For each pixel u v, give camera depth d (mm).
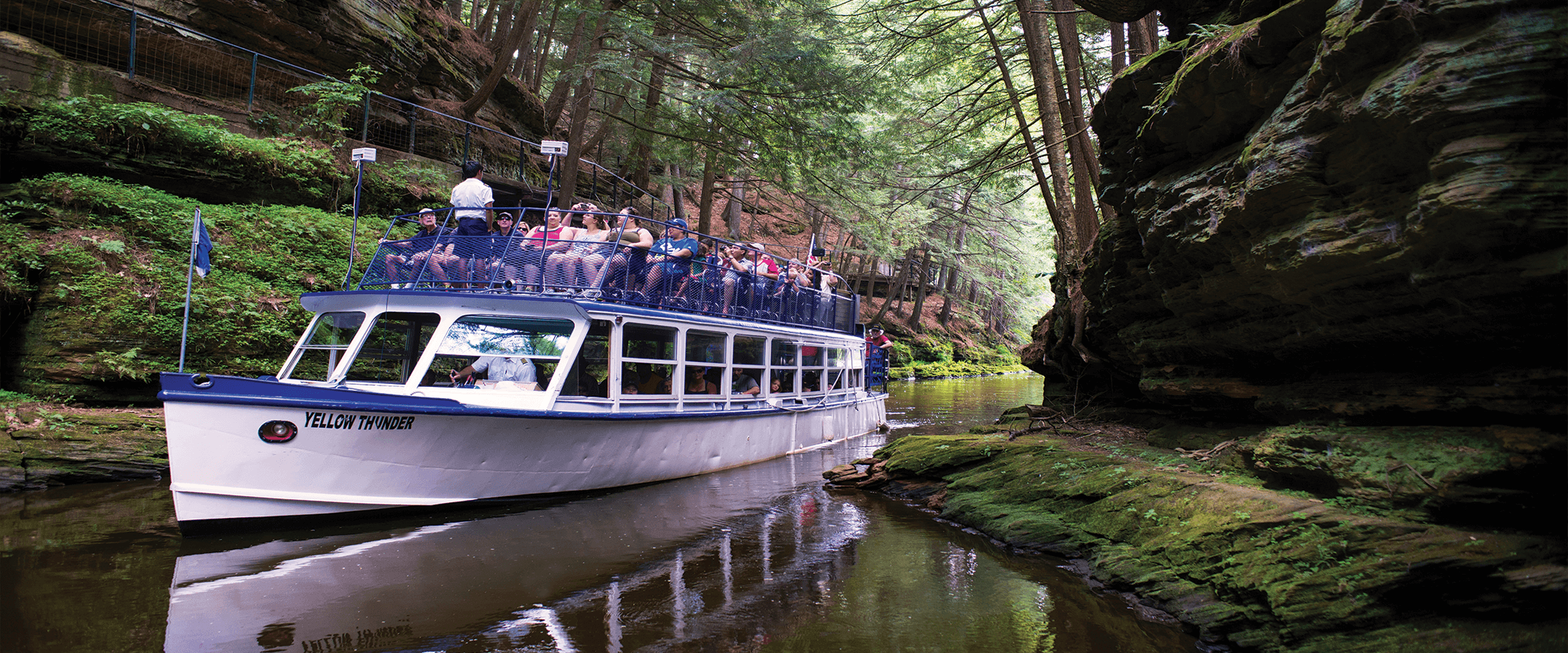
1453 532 4074
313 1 15375
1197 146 5895
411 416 6918
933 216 31953
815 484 9531
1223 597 4707
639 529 7039
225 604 4895
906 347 38250
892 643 4527
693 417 9625
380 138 17281
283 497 6531
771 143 21094
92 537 6246
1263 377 6730
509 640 4438
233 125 14195
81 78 12211
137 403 9719
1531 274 3600
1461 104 3543
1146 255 7117
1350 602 4066
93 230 10523
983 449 8680
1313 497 5160
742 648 4418
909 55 19047
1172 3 7953
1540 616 3582
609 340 8492
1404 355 4984
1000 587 5559
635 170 25375
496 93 21984
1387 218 4160
